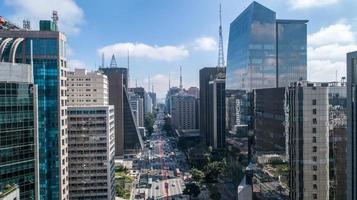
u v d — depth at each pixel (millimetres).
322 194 125250
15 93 111438
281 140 137500
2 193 90438
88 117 190250
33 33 153500
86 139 190750
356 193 103188
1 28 155500
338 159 125938
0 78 110688
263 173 158750
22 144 113562
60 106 156500
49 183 155750
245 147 199375
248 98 192750
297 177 125688
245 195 177625
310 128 124438
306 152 124625
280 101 138500
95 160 191750
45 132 154500
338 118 127500
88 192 192250
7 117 109375
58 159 156250
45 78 154250
